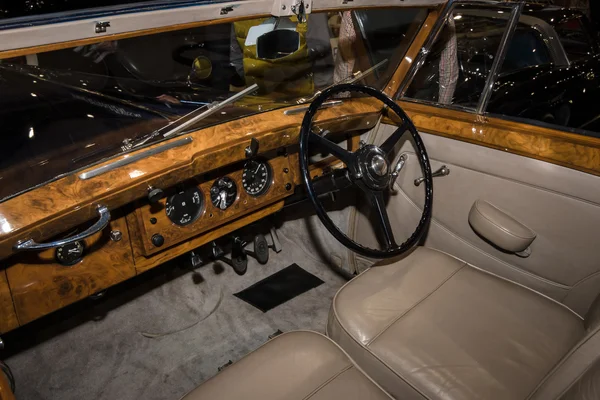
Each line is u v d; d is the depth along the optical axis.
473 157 1.80
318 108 1.73
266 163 1.71
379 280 1.63
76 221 1.22
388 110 1.98
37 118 1.35
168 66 1.50
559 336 1.44
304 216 2.54
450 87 1.91
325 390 1.23
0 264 1.22
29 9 1.96
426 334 1.43
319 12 1.58
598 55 2.17
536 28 2.00
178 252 1.63
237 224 1.78
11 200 1.16
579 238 1.63
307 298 2.33
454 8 1.93
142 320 2.15
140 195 1.33
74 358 1.96
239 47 1.56
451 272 1.66
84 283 1.41
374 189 1.61
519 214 1.74
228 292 2.33
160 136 1.42
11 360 1.93
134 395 1.84
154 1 1.27
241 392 1.23
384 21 1.90
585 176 1.56
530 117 1.87
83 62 1.33
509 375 1.31
